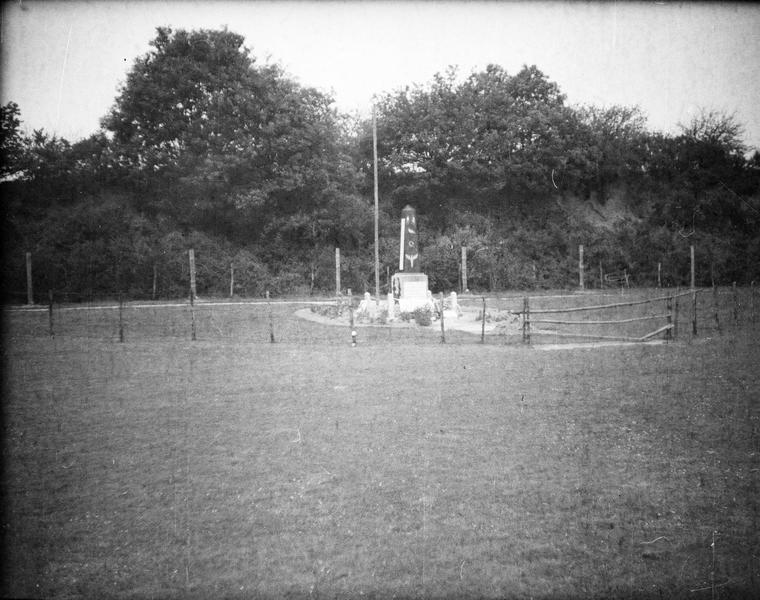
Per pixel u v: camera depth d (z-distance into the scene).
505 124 46.06
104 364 14.46
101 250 35.41
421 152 45.53
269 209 41.22
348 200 42.38
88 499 6.25
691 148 50.09
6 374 13.15
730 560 4.99
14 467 7.20
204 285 37.88
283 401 10.56
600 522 5.66
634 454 7.53
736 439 8.12
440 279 42.75
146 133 37.41
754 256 44.84
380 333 20.84
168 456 7.59
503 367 13.73
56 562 5.01
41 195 37.41
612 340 18.23
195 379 12.62
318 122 40.00
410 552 5.11
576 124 48.00
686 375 12.40
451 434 8.44
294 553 5.12
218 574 4.80
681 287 43.84
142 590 4.59
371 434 8.46
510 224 48.50
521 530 5.50
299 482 6.66
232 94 37.00
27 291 32.59
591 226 48.59
